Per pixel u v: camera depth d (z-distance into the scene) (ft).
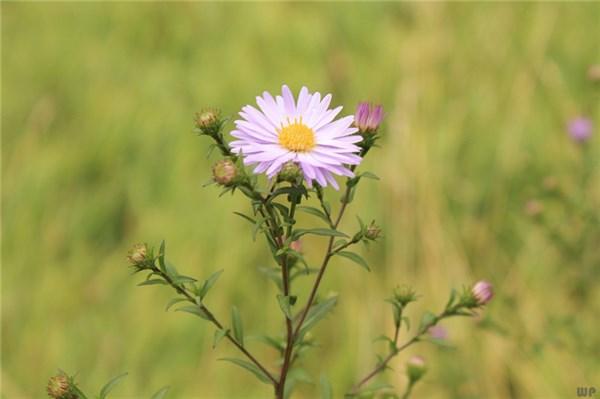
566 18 3.21
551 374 2.19
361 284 2.35
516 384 2.23
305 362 2.23
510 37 3.14
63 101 3.15
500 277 2.45
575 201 2.26
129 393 2.14
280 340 1.58
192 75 3.10
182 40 3.34
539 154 2.72
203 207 2.50
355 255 1.46
